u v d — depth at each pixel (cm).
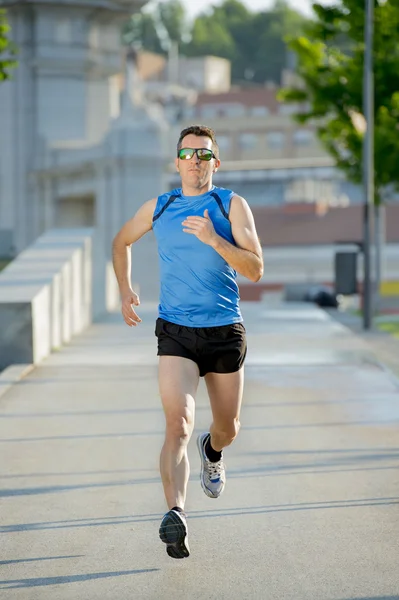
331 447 1766
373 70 5741
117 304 5181
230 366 1180
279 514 1358
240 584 1089
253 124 19850
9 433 1884
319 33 5744
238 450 1745
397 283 9481
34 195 10906
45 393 2322
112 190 9162
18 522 1325
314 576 1113
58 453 1720
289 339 3469
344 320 5638
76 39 10844
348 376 2605
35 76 10900
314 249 12731
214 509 1384
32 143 10931
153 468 1614
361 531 1279
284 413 2094
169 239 1168
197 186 1167
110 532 1281
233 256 1114
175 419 1134
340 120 6066
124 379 2523
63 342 3300
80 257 3725
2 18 3622
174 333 1171
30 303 2711
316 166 13712
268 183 13925
